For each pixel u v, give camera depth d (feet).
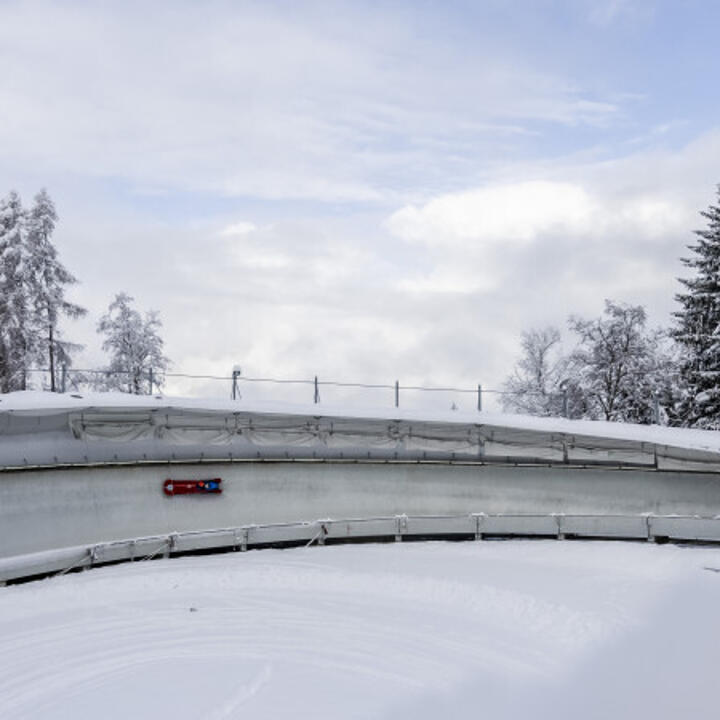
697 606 62.18
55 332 131.75
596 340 147.74
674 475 101.09
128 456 90.17
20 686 48.55
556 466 101.60
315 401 102.27
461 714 43.83
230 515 93.20
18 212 130.41
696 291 142.61
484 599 65.41
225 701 45.96
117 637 57.52
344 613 63.21
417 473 100.17
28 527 82.23
